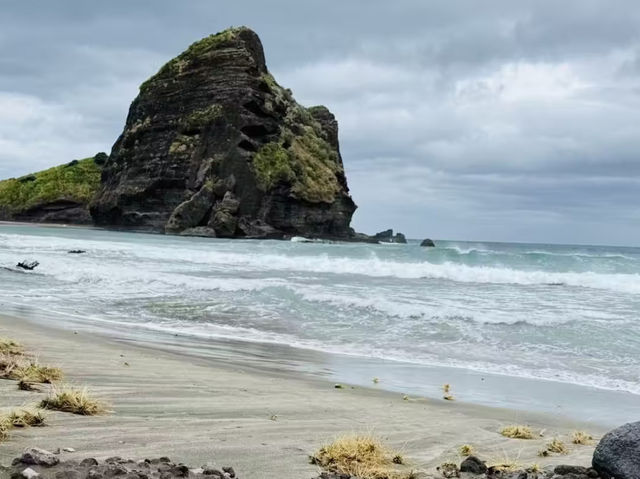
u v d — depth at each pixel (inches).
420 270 1008.9
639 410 311.9
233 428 207.2
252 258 1207.6
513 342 493.0
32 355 329.1
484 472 175.5
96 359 342.0
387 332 532.7
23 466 133.1
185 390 274.4
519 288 824.3
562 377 389.1
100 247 1430.9
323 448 180.7
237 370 362.0
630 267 1216.8
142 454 161.2
